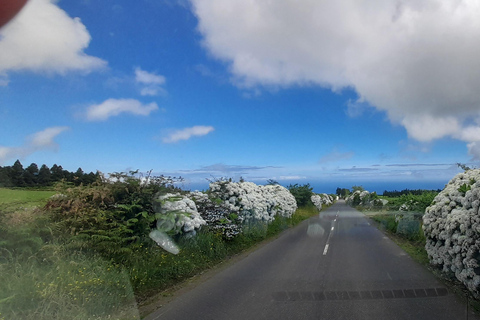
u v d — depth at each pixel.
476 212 6.22
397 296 6.34
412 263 9.40
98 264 6.97
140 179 9.84
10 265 5.96
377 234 16.36
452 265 7.17
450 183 10.38
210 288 7.23
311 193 37.28
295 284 7.33
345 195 96.31
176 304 6.24
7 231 6.55
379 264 9.28
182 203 10.70
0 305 4.80
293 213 26.03
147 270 7.53
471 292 6.47
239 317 5.50
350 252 11.24
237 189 15.16
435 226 8.37
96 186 9.10
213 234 11.62
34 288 5.39
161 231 9.49
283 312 5.65
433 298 6.22
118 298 6.05
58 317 4.91
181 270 8.40
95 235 7.50
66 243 7.19
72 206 8.05
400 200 22.09
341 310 5.67
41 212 7.75
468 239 6.27
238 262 10.02
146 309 6.01
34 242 6.64
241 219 14.20
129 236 8.77
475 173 9.50
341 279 7.66
